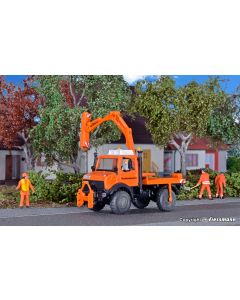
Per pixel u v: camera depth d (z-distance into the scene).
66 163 27.92
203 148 39.62
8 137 29.89
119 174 19.23
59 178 22.98
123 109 28.28
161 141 28.62
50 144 27.23
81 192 19.61
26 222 17.28
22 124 29.89
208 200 24.62
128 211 19.47
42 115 26.78
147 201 21.20
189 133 29.88
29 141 30.66
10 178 34.00
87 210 20.25
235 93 32.69
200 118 28.42
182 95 28.14
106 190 18.91
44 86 26.83
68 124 25.98
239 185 26.91
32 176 22.95
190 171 32.84
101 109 26.03
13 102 29.72
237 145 33.53
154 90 28.12
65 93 27.95
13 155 34.19
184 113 27.95
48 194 22.59
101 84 27.12
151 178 20.27
